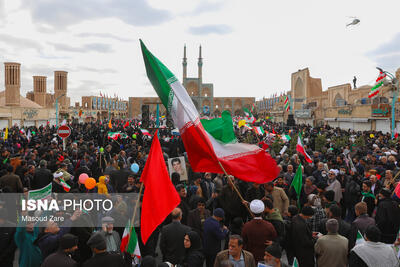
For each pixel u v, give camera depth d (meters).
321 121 47.75
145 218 4.30
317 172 8.81
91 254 5.18
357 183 8.34
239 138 23.27
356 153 12.60
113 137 16.78
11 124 37.78
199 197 6.16
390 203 5.90
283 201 6.66
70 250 4.12
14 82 45.78
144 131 18.00
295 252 5.16
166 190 4.42
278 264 3.82
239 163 6.13
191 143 5.59
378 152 12.91
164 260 5.00
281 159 12.38
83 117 60.94
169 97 5.40
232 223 5.99
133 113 106.44
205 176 8.16
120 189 8.09
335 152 16.64
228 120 7.52
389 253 3.97
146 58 5.27
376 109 31.72
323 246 4.50
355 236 5.01
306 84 59.91
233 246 3.99
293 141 16.23
